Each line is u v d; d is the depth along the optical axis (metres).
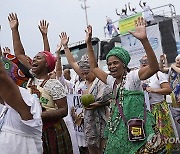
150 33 15.98
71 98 6.04
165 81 5.71
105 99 5.48
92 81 5.72
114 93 4.12
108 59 4.13
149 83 5.83
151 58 3.85
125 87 4.00
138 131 3.82
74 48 12.95
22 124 2.96
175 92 6.64
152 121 3.95
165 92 5.64
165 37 15.73
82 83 6.58
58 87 4.11
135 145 3.85
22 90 3.01
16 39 4.71
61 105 4.09
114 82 4.21
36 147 3.04
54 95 4.07
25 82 3.71
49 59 4.34
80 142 5.99
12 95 2.83
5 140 2.94
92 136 5.53
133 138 3.82
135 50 14.67
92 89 5.57
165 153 3.94
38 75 4.34
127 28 17.58
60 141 4.15
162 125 5.73
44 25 5.59
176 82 6.64
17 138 2.95
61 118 4.16
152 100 5.79
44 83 4.14
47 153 4.06
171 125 5.88
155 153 3.83
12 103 2.86
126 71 4.14
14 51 4.68
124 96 3.98
